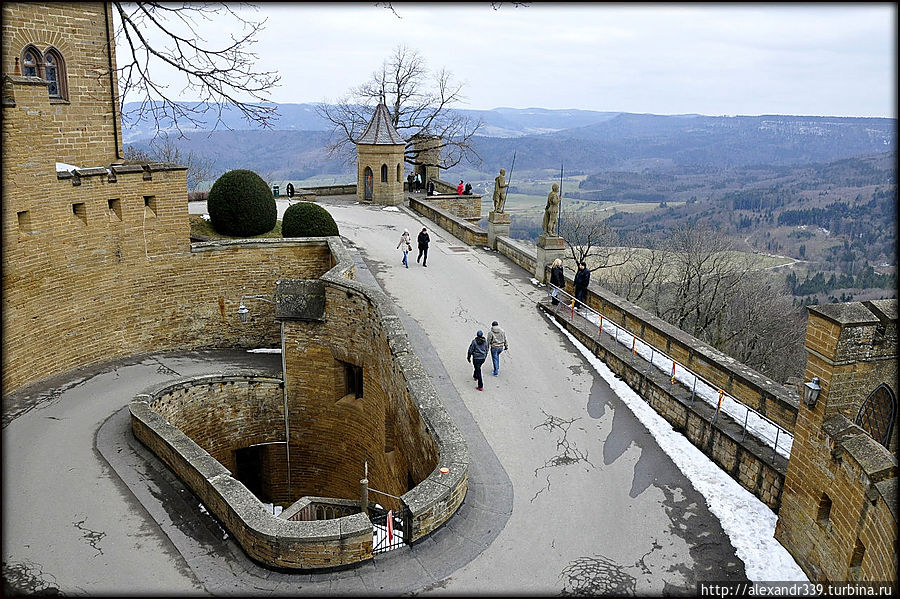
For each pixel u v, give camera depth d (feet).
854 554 30.76
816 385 34.83
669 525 39.65
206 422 66.64
